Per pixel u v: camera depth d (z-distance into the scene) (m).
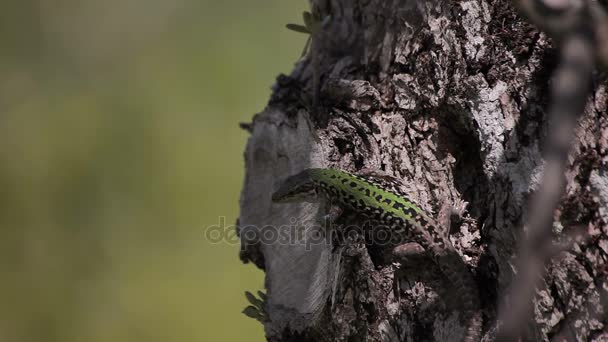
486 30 4.09
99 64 12.10
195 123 11.12
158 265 10.05
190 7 12.34
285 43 11.71
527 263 1.84
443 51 4.22
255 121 5.47
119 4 12.59
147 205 10.55
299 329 4.71
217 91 11.30
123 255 10.34
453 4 4.23
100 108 11.53
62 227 10.64
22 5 12.46
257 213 5.45
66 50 12.35
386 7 4.81
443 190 4.33
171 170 10.77
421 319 4.12
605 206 3.37
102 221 10.70
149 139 11.14
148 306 9.67
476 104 3.95
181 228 10.37
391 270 4.26
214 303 9.40
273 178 5.34
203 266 9.85
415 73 4.44
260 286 9.34
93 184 10.84
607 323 3.29
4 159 10.99
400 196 4.31
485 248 4.05
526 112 3.78
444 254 4.01
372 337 4.29
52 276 10.35
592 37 1.96
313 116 4.90
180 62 11.84
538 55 3.85
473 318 3.86
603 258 3.34
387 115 4.61
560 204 3.43
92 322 9.86
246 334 9.07
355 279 4.33
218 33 12.00
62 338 9.96
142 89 11.62
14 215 10.69
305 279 4.82
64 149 11.11
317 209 4.98
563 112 1.73
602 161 3.42
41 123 11.42
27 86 11.98
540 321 3.46
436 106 4.26
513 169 3.71
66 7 12.53
